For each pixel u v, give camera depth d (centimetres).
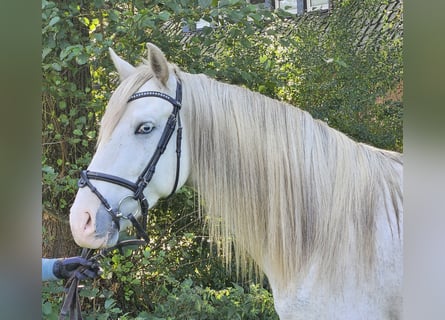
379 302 154
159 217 341
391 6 490
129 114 157
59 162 296
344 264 153
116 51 271
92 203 152
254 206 160
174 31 302
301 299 157
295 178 158
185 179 165
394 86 453
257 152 160
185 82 166
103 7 277
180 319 266
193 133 163
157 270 327
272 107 164
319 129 163
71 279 172
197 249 338
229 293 290
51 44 247
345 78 450
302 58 434
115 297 321
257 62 325
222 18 278
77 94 276
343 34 464
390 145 446
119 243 165
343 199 155
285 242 157
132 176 155
